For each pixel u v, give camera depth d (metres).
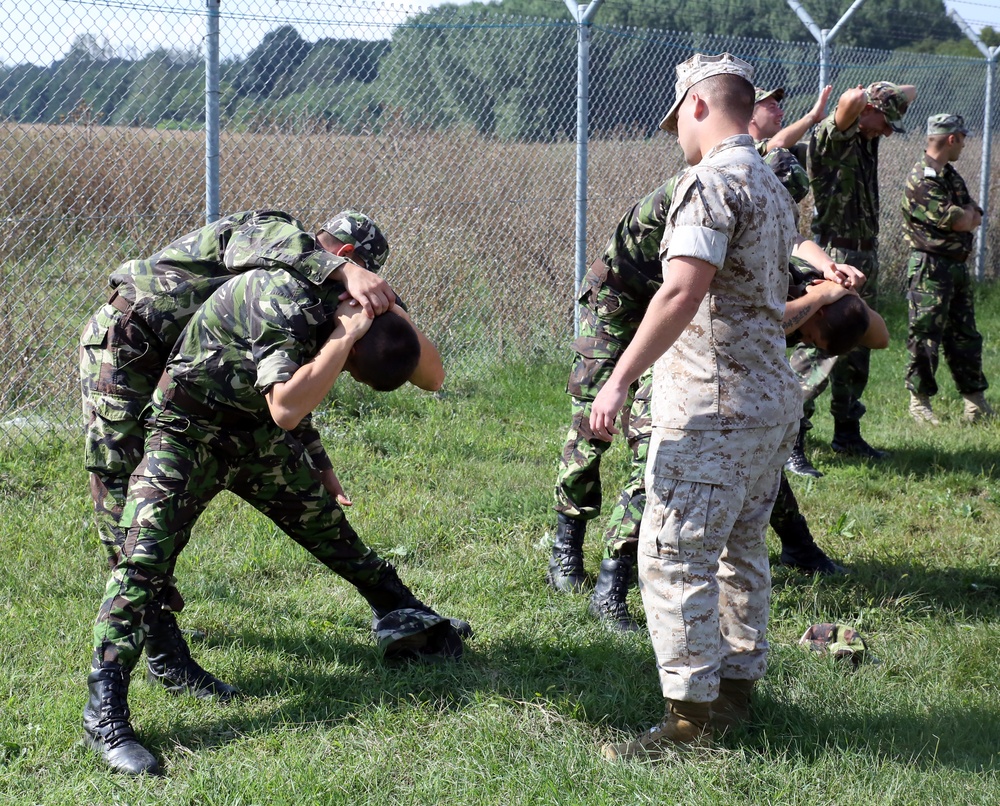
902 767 2.76
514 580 4.19
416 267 7.07
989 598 4.12
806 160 5.94
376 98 6.78
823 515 5.08
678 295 2.52
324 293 2.77
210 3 5.65
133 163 5.95
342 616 3.77
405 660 3.43
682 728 2.84
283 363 2.71
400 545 4.52
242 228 3.00
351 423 6.18
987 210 10.72
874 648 3.62
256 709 3.14
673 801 2.59
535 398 6.98
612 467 5.60
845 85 9.72
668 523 2.72
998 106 11.33
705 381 2.68
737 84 2.78
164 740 2.96
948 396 7.50
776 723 3.03
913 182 6.59
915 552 4.61
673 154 8.50
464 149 7.19
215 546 4.41
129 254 6.03
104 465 3.19
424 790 2.67
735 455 2.68
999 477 5.78
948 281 6.61
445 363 7.17
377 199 6.89
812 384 5.52
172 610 3.21
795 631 3.78
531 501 5.08
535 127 7.49
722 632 2.98
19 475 5.17
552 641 3.60
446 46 7.02
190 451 2.99
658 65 8.26
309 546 3.37
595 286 4.00
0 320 5.65
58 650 3.44
